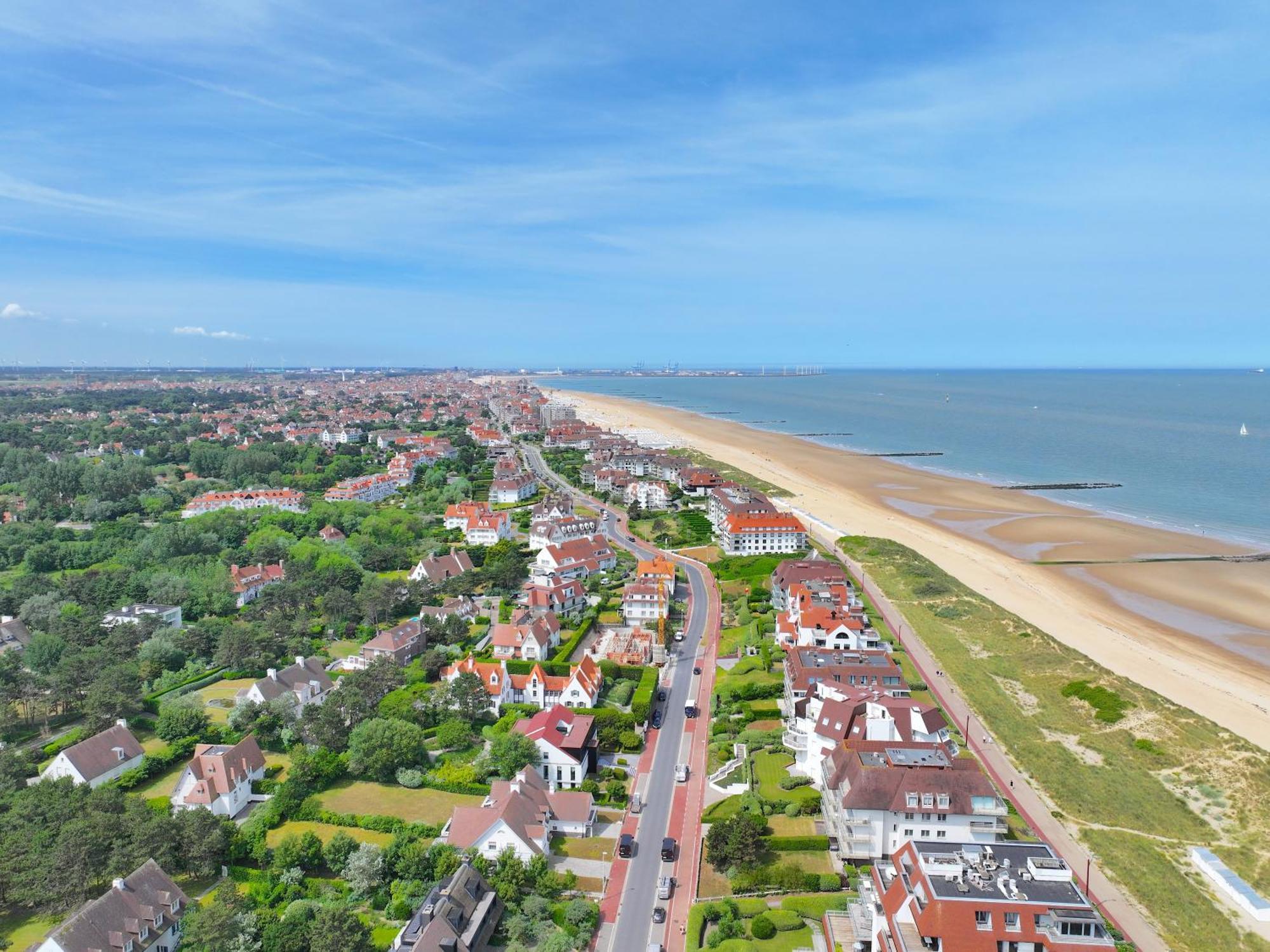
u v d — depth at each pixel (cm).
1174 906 10631
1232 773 13900
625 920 10356
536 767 13562
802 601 19650
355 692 15188
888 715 12862
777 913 10212
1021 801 13038
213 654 19225
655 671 17688
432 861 10850
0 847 10781
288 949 9294
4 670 16412
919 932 8381
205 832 11206
